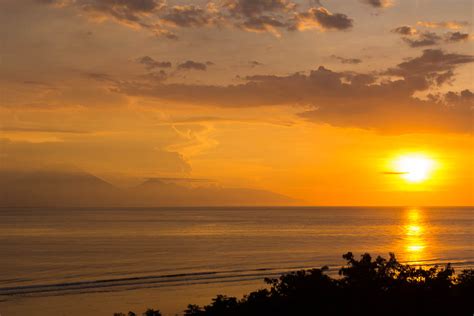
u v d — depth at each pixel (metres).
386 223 179.38
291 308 18.89
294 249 82.31
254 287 45.59
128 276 52.34
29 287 46.03
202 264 62.44
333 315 18.20
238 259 67.94
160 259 67.81
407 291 19.31
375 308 18.39
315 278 19.81
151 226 152.88
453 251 80.50
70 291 44.03
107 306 38.03
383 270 20.44
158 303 38.91
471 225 166.12
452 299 18.89
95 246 86.75
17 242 95.25
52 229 136.12
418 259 68.12
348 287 19.56
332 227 152.25
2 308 37.78
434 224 173.50
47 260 66.75
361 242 97.94
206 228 143.75
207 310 19.84
